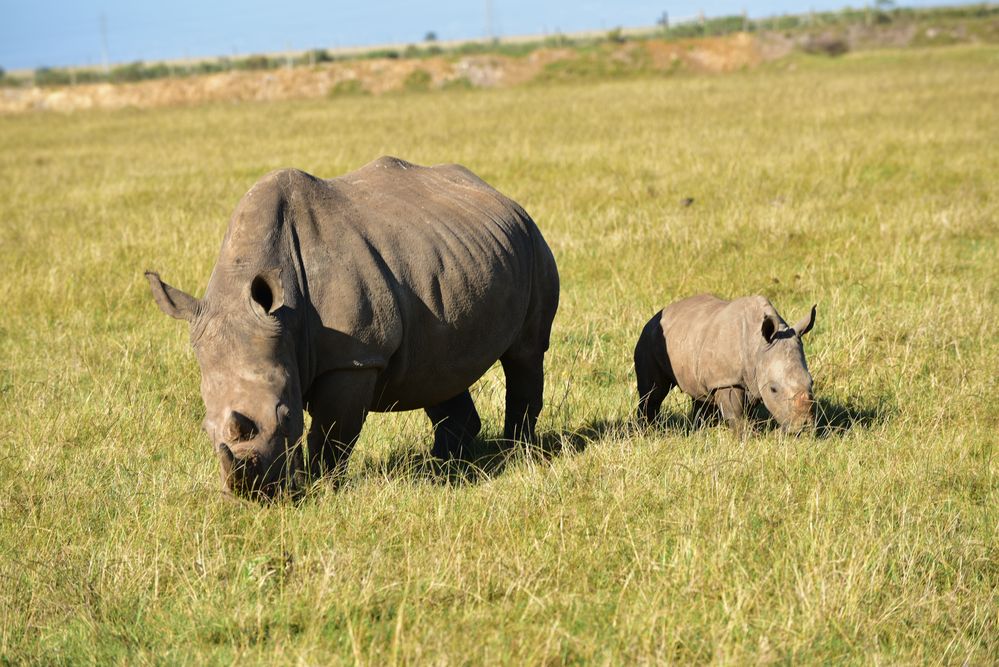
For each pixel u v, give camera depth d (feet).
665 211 108.27
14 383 63.36
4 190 148.97
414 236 48.11
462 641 33.30
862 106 206.28
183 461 50.37
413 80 426.92
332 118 259.60
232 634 34.86
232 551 40.34
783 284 80.79
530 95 316.19
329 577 36.45
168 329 75.87
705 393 55.98
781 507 42.39
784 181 123.54
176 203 126.52
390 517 41.86
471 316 49.39
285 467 40.14
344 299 44.21
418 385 49.01
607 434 50.85
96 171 168.14
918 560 38.70
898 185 118.42
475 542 39.88
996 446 50.49
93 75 609.01
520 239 54.44
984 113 182.60
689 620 34.81
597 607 35.81
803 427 49.21
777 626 34.06
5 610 36.06
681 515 41.24
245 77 433.89
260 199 44.83
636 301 78.02
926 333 67.41
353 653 32.50
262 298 42.37
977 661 33.12
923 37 470.39
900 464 46.88
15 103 426.10
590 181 128.77
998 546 40.16
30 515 43.27
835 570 36.60
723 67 429.79
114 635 34.86
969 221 97.76
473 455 54.65
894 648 33.81
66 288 84.84
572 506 42.63
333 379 44.45
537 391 57.36
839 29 476.95
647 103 249.75
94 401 60.03
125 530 41.78
